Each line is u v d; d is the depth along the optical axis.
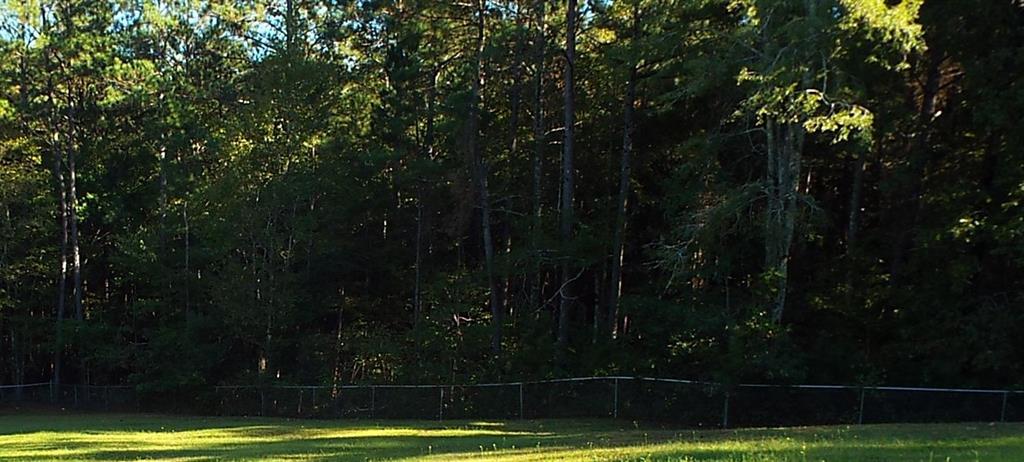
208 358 31.98
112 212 37.88
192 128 35.31
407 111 29.72
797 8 17.58
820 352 20.95
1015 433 12.83
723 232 21.42
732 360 20.17
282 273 31.09
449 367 27.86
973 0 18.77
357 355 30.78
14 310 39.00
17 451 17.62
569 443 15.23
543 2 27.84
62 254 37.12
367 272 33.41
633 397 23.50
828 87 18.69
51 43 34.22
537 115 29.48
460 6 27.72
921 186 21.34
